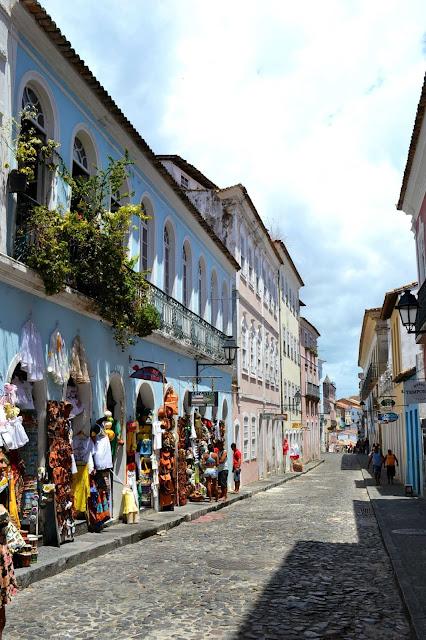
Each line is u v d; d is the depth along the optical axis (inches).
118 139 584.1
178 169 1117.1
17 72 408.2
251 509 730.2
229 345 885.2
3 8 387.2
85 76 489.1
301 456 1987.0
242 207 1162.0
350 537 505.7
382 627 260.2
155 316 580.4
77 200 493.0
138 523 546.3
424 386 636.7
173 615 275.9
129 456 579.5
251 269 1284.4
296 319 2023.9
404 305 608.7
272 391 1507.1
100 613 277.9
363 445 2869.1
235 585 332.5
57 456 418.0
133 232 631.2
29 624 261.3
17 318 388.8
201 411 882.1
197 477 798.5
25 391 409.7
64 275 407.5
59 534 414.0
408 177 722.8
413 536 487.5
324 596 311.1
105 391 529.3
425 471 829.8
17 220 397.7
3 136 382.6
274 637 246.1
